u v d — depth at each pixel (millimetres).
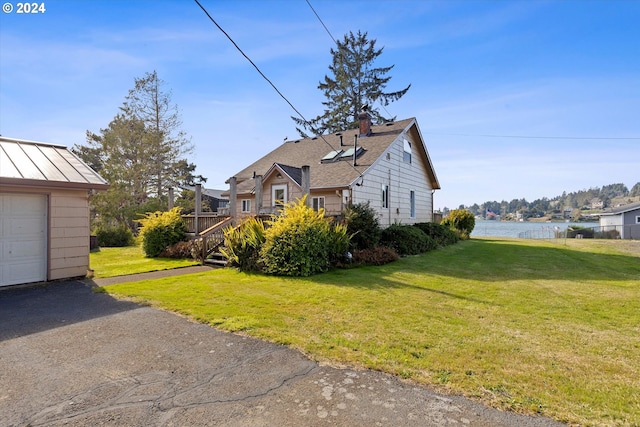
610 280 8125
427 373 3227
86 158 30906
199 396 2832
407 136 18031
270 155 19859
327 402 2738
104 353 3709
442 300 6039
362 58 31141
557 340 4125
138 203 26094
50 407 2670
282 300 5914
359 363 3443
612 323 4844
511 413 2576
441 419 2500
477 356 3623
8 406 2684
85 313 5199
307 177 10758
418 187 19719
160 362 3479
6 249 7055
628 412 2588
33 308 5492
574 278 8359
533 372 3262
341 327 4527
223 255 10203
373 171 14367
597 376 3193
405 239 12930
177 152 28359
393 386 2988
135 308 5434
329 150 17125
